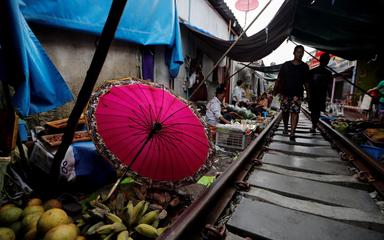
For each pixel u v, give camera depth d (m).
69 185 2.90
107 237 1.85
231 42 7.34
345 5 4.79
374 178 3.06
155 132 2.50
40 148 2.72
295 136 6.17
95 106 2.59
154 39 5.19
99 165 3.03
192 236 1.81
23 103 1.96
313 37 7.12
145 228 1.99
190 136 2.99
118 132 2.57
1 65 1.88
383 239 1.84
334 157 4.20
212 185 2.43
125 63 5.33
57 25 3.42
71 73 4.14
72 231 1.75
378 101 6.98
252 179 3.07
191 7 8.50
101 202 2.41
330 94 18.06
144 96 3.00
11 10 1.77
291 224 2.03
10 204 2.21
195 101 8.66
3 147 1.98
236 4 6.64
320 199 2.53
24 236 1.90
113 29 1.47
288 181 3.01
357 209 2.34
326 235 1.89
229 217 2.14
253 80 21.86
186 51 8.17
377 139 5.38
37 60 2.29
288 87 5.41
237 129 5.56
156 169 2.59
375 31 5.50
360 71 10.34
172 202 2.78
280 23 5.99
